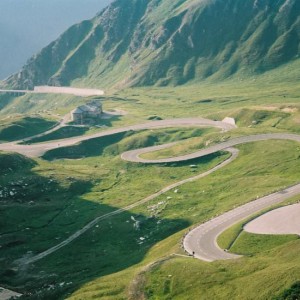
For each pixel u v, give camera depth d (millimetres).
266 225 174625
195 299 134375
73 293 158500
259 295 125125
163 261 156375
